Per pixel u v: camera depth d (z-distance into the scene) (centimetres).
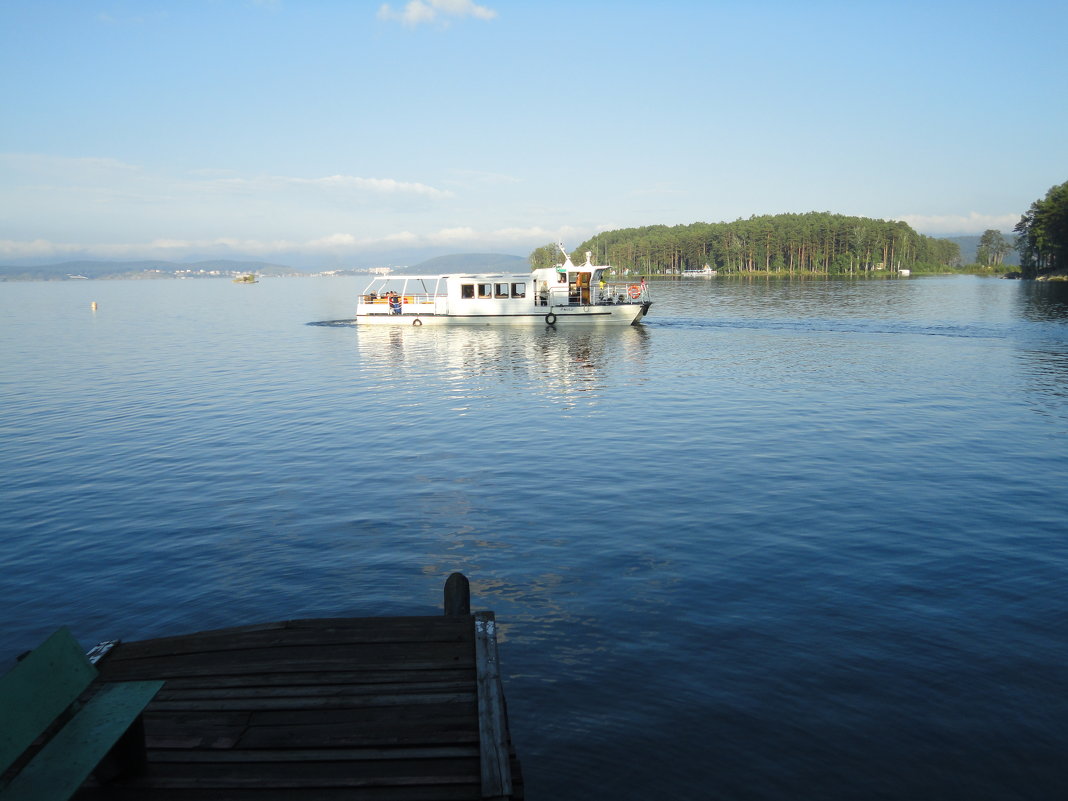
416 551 1176
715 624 907
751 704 736
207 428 2153
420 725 538
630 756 658
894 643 854
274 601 1003
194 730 535
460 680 598
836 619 916
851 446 1811
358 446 1903
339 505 1420
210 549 1199
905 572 1055
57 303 11831
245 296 14238
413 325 5538
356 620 704
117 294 16825
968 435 1916
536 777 631
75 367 3603
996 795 607
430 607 977
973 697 742
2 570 1126
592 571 1081
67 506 1437
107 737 427
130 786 476
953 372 3066
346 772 489
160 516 1370
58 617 968
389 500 1445
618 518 1314
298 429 2127
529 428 2098
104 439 2023
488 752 499
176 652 649
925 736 682
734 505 1370
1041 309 6550
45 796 380
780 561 1103
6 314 8600
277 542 1226
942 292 9994
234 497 1480
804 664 809
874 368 3212
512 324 5281
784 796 608
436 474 1625
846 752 661
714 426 2073
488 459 1748
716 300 8644
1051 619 905
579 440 1931
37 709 399
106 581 1079
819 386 2753
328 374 3288
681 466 1650
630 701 743
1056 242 12419
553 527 1276
